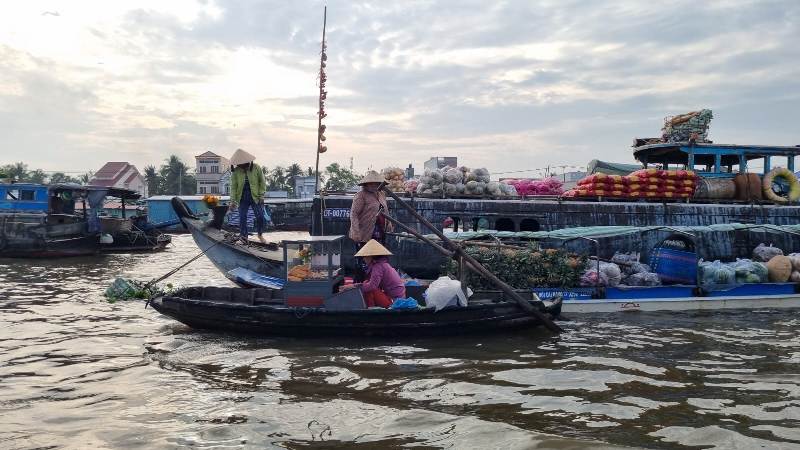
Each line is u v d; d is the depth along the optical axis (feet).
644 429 18.35
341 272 34.45
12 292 47.67
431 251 44.68
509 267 38.52
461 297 31.65
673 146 55.72
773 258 41.65
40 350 28.48
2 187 91.40
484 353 27.86
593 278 38.68
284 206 172.35
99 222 86.94
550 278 38.42
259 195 48.34
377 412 19.88
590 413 19.80
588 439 17.49
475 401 21.06
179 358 27.04
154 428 18.49
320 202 45.01
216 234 45.55
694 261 40.01
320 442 17.38
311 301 31.48
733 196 54.34
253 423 18.88
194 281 56.90
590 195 50.14
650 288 38.81
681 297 39.14
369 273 32.78
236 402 20.94
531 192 56.85
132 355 27.63
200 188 279.08
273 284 39.70
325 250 31.42
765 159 57.00
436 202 46.93
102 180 294.25
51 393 22.02
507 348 28.78
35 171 317.42
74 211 95.61
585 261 39.70
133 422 19.02
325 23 55.88
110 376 24.21
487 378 23.82
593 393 21.89
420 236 34.45
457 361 26.43
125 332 32.53
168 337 31.35
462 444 17.17
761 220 51.08
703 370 24.89
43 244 80.23
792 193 54.13
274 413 19.80
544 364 25.85
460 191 49.11
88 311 38.86
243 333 31.68
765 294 40.06
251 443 17.29
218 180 278.87
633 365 25.61
